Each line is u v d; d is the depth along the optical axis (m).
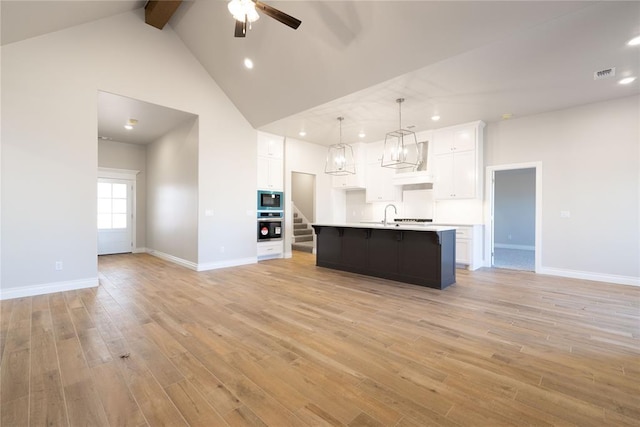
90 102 4.09
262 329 2.69
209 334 2.58
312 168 7.27
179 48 4.97
